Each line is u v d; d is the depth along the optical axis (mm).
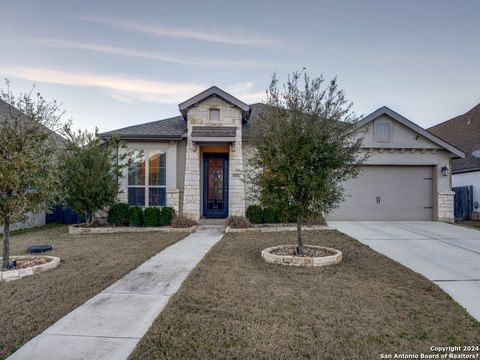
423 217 12984
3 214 5641
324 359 2908
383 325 3582
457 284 5109
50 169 6316
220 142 11742
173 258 6723
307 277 5371
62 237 9469
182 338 3264
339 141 6637
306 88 6645
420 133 12555
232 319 3707
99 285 4926
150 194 12141
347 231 10211
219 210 12898
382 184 13000
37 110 6680
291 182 6367
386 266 6082
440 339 3289
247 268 5906
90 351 3027
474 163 14609
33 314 3859
